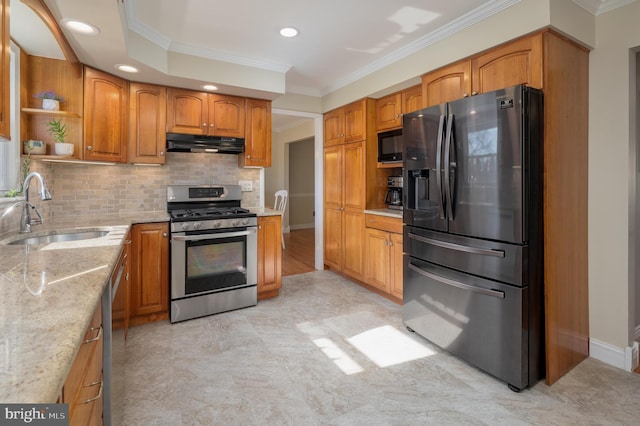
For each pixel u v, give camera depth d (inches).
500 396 74.4
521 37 83.1
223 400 72.6
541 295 78.5
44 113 92.5
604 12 86.1
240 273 124.5
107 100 108.0
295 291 144.9
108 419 54.1
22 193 85.6
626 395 74.7
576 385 78.4
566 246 82.9
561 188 81.1
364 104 143.6
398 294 125.7
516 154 74.0
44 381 20.3
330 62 130.2
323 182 175.3
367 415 68.3
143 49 100.9
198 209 133.7
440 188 89.3
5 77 51.6
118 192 123.0
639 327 93.9
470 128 82.4
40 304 33.3
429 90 109.4
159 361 88.0
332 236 168.9
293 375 82.2
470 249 82.8
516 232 74.6
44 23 77.4
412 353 92.9
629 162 83.2
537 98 76.5
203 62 116.6
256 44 112.7
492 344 79.6
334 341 99.7
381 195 149.1
